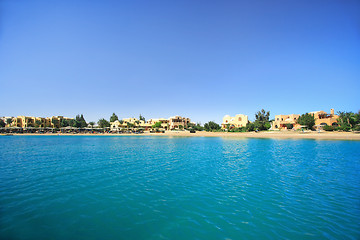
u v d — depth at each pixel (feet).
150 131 388.57
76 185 41.14
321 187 40.01
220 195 35.58
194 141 188.24
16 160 72.33
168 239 22.04
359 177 47.75
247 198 34.09
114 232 23.30
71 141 185.88
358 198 33.91
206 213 28.40
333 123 250.16
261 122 306.76
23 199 33.14
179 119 416.67
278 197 34.55
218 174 51.24
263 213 28.43
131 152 98.68
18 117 366.22
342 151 97.76
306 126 260.01
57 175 49.44
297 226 24.88
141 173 52.11
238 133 277.85
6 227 24.00
